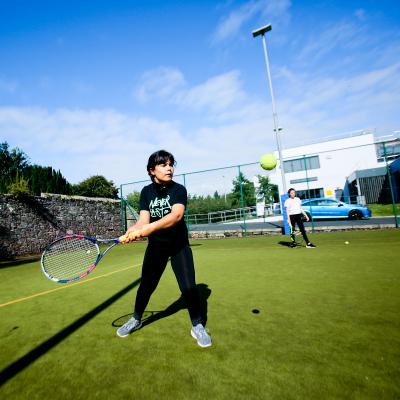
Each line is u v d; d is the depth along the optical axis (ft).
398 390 4.87
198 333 7.12
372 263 15.46
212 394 5.05
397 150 66.74
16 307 11.80
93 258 8.57
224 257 21.43
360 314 8.34
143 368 6.11
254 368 5.81
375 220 43.78
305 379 5.32
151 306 10.52
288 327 7.73
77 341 7.79
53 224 40.47
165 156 7.46
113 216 50.55
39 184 51.83
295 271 14.73
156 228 6.95
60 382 5.80
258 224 53.36
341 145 81.97
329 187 82.23
